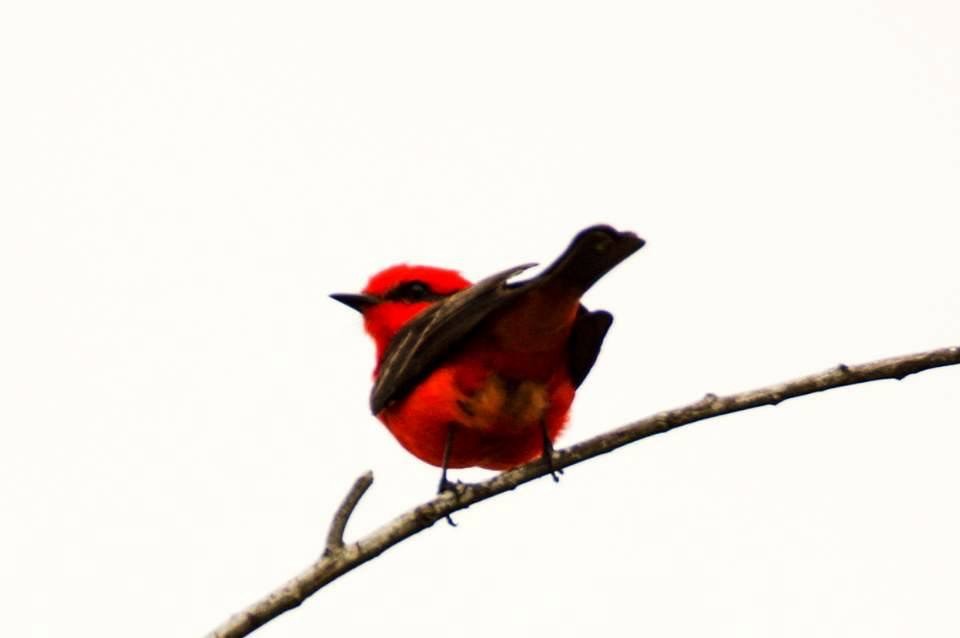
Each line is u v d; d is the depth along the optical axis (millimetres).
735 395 9422
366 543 9312
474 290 11078
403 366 11570
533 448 12125
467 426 11430
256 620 8742
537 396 11180
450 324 10961
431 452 11992
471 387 11180
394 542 9492
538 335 10695
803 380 9195
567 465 9930
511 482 9945
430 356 11148
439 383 11250
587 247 9898
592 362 11469
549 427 11633
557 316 10477
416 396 11438
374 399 12055
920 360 8969
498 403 11180
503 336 10805
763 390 9328
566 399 11500
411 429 11781
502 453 12078
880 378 9016
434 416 11398
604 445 9914
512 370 11062
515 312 10562
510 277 10727
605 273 10070
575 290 10219
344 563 9047
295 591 8859
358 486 9188
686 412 9641
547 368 11062
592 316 11055
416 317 12586
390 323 13758
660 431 9711
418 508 9625
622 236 9859
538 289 10258
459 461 12227
